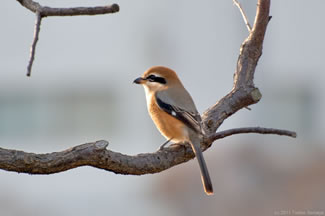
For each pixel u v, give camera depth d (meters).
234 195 13.18
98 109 17.75
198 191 13.45
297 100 19.02
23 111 17.36
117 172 5.85
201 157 6.87
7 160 5.18
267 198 12.84
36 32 4.47
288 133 6.22
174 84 8.30
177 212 13.48
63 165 5.39
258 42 7.44
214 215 12.95
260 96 7.37
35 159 5.28
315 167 13.59
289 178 13.38
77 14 4.66
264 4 7.29
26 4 4.61
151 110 8.13
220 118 7.30
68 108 17.58
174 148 6.78
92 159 5.50
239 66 7.53
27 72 4.33
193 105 7.92
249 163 14.50
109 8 4.69
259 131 6.33
